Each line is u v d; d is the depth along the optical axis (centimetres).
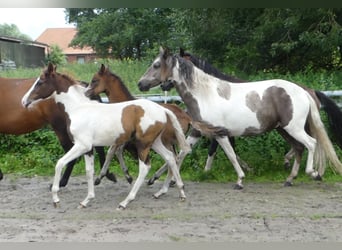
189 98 694
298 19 1121
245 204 626
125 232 511
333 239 485
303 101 698
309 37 1104
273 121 702
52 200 653
